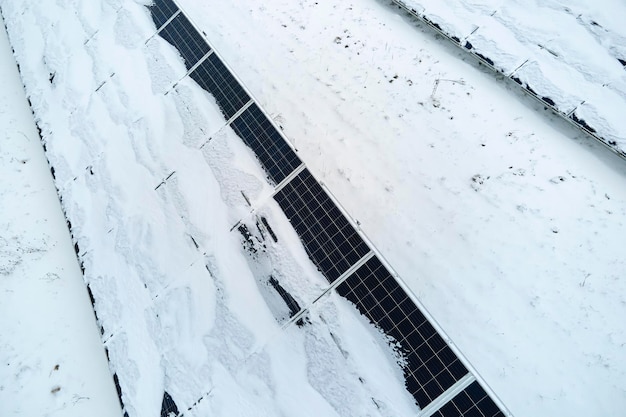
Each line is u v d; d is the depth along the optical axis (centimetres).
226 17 954
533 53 764
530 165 720
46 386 745
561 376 576
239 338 559
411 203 711
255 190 608
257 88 862
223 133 676
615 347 586
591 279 628
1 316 805
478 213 691
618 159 705
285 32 923
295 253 546
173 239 664
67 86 930
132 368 616
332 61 871
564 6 769
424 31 886
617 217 666
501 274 642
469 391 413
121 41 898
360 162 755
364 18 920
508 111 774
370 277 484
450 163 738
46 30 1046
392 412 451
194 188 675
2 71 1170
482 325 613
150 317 636
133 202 731
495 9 809
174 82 777
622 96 699
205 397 550
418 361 447
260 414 516
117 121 820
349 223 509
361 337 482
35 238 892
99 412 721
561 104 726
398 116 793
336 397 486
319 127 799
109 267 709
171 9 852
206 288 607
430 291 643
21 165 996
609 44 727
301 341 519
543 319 609
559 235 661
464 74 822
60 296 834
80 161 831
